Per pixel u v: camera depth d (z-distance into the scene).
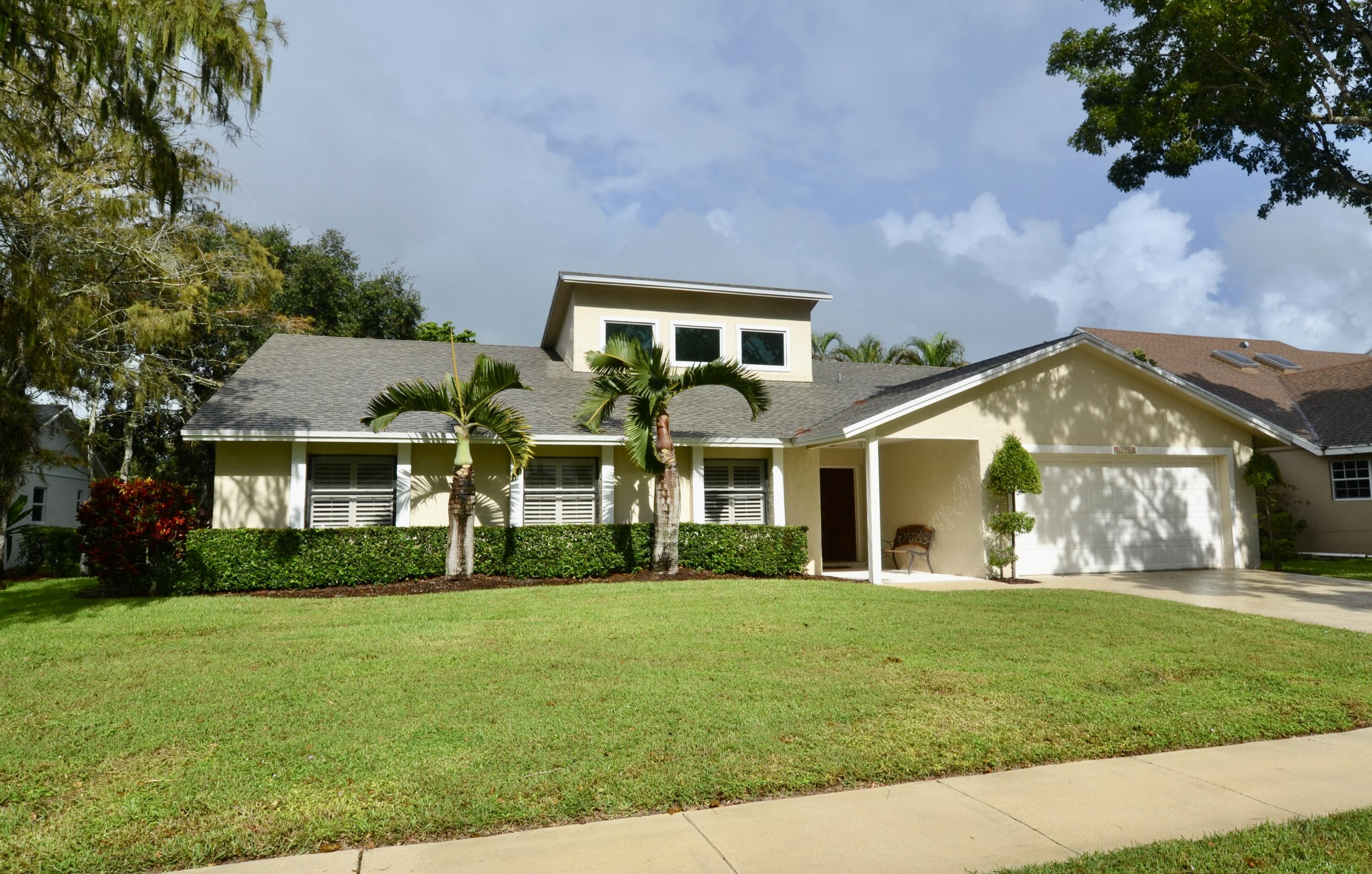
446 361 17.77
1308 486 20.95
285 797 4.21
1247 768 4.86
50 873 3.45
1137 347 24.88
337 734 5.21
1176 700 6.19
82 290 12.80
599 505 15.16
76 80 8.95
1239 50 14.55
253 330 22.86
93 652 7.86
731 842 3.75
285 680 6.61
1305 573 15.63
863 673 6.89
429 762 4.70
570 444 14.68
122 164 13.25
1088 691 6.39
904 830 3.90
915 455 17.02
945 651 7.81
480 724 5.42
